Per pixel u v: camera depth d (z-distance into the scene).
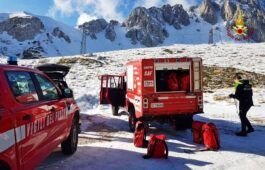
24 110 5.51
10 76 5.56
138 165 8.01
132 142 10.57
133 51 69.31
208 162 8.31
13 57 9.21
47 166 7.81
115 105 16.50
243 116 11.59
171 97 11.37
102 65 48.72
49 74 14.90
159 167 7.87
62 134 7.89
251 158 8.73
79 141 10.65
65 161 8.27
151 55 61.91
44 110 6.48
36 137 6.00
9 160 4.86
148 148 8.66
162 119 12.07
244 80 11.63
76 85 31.31
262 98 23.86
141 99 11.27
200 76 11.56
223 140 10.80
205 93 27.70
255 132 12.22
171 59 11.35
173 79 11.45
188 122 11.98
